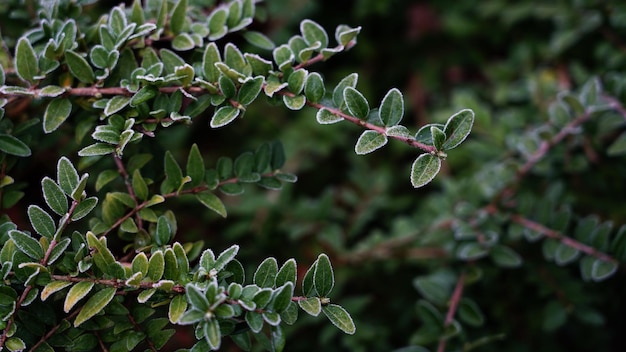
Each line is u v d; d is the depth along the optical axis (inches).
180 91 20.9
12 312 19.6
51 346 20.6
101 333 21.0
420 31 35.6
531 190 27.6
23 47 20.7
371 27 35.6
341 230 29.1
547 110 28.6
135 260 19.9
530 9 32.3
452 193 27.7
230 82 20.6
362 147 19.8
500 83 33.0
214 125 20.3
